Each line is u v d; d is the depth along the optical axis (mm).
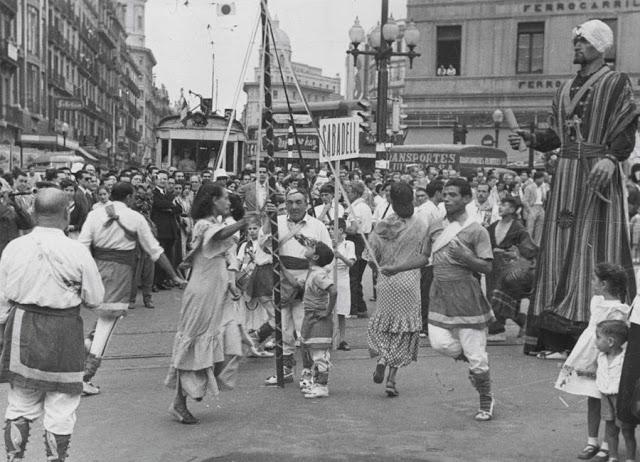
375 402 7129
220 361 6465
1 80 41250
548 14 36531
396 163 32750
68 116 60781
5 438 5109
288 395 7398
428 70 38656
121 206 7520
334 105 32156
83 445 5906
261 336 8992
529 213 14625
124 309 7516
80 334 5184
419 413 6773
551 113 9438
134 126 109000
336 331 9227
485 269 6512
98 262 7469
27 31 46562
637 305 5219
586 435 6199
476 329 6590
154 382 7848
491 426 6402
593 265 8891
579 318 8828
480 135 38062
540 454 5746
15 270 5020
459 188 6594
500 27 37406
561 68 36500
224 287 6512
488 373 6590
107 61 81062
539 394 7410
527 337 9234
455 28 38219
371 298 14125
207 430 6277
